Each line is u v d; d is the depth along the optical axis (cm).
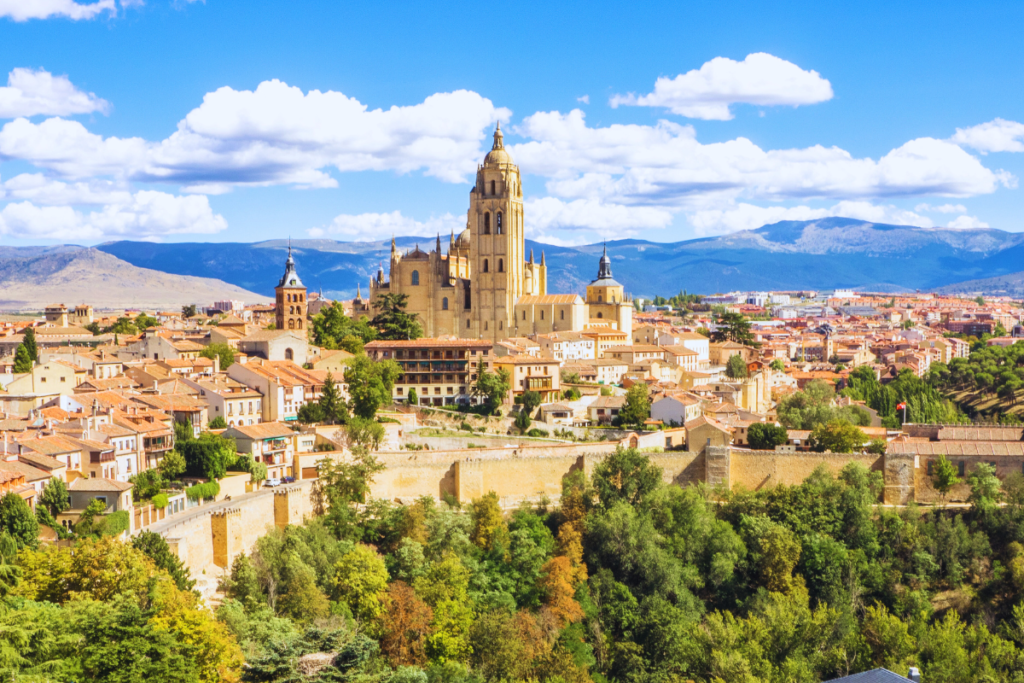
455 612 13650
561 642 13838
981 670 13150
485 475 19312
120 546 11531
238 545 14825
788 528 17938
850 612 15800
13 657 8438
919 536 17700
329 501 17262
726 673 13075
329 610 13375
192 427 17850
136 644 9162
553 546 17250
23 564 11188
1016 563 16612
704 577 17162
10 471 13250
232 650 10431
